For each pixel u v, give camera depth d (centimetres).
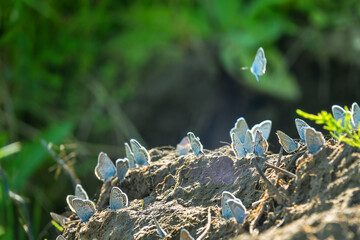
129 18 891
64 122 734
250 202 244
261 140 241
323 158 222
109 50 886
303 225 191
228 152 295
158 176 298
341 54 853
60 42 843
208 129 933
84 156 735
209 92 918
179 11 888
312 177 221
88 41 865
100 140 841
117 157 820
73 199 272
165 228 250
